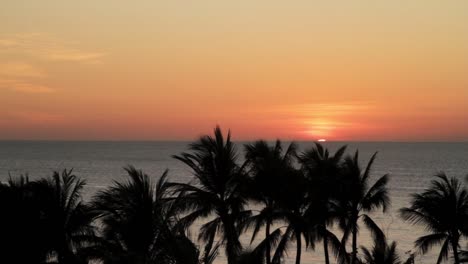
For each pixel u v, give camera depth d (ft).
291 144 147.84
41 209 99.55
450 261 222.28
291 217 129.29
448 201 142.82
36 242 94.89
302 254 241.55
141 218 87.20
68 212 103.76
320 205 139.74
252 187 128.77
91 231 104.88
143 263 72.43
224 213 126.31
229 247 123.54
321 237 144.97
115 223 88.07
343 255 143.54
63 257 98.73
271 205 134.41
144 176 93.61
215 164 127.03
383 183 150.51
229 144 129.80
